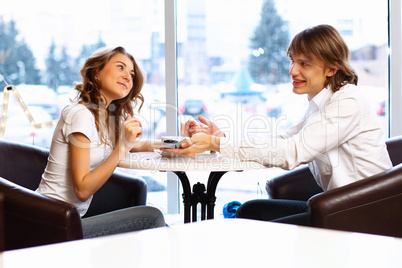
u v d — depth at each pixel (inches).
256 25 124.0
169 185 126.3
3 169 77.4
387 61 121.7
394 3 117.8
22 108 121.3
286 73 124.4
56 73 125.1
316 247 17.0
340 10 121.6
